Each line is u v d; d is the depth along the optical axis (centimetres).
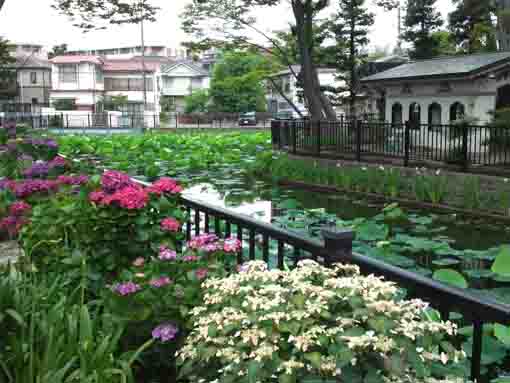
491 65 1430
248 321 198
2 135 1237
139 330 314
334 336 186
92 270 383
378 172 1313
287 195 1366
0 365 271
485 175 1134
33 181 569
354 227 839
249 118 4772
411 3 2780
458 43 2955
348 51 2514
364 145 1653
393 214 977
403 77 1678
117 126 4731
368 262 236
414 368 180
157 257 379
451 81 1540
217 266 312
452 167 1262
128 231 387
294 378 181
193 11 2180
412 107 1728
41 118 4212
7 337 283
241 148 2350
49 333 270
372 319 181
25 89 6050
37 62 6181
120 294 308
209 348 209
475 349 194
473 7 2722
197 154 1905
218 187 1488
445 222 1045
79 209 404
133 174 1688
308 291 200
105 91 6444
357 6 2369
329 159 1652
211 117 5031
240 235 344
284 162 1588
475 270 663
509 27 2042
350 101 2581
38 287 345
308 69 2170
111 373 258
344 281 201
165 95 6456
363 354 188
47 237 419
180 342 304
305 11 2125
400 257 696
